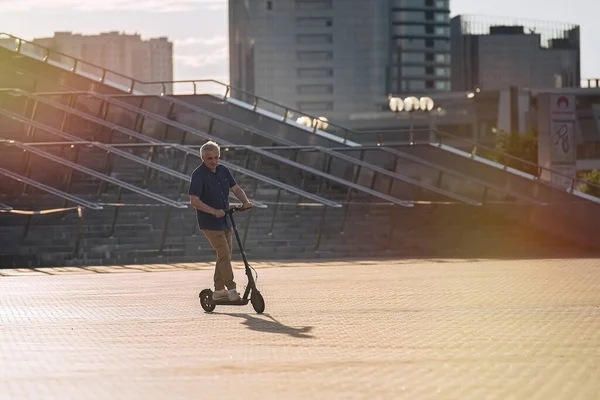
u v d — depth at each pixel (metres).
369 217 35.22
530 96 155.38
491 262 26.78
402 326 12.46
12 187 35.94
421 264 26.30
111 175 37.31
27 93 39.16
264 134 40.53
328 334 11.80
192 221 33.12
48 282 22.05
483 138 172.62
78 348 11.01
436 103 174.25
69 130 42.03
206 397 7.78
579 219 36.28
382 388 8.04
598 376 8.49
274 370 9.09
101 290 19.55
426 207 35.94
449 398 7.53
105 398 7.83
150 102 42.91
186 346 10.98
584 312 13.88
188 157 39.34
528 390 7.82
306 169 35.19
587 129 158.38
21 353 10.69
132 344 11.26
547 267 24.28
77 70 47.25
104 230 32.44
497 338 11.17
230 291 14.73
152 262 30.17
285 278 21.59
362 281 20.41
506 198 38.28
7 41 49.16
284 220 34.50
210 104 43.47
